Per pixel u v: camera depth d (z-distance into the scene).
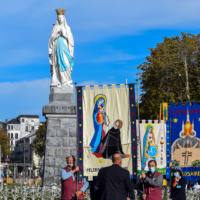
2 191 31.48
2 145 160.62
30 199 29.88
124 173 14.69
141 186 17.28
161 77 58.03
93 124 19.56
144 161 25.69
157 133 25.84
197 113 20.67
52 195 30.09
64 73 40.06
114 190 14.55
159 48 59.78
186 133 20.69
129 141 19.33
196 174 20.55
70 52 40.31
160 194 17.05
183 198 18.03
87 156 19.44
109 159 19.34
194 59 59.25
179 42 60.31
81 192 17.00
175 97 57.91
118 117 19.47
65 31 40.16
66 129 38.72
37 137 140.75
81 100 19.69
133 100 19.39
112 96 19.58
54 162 38.22
